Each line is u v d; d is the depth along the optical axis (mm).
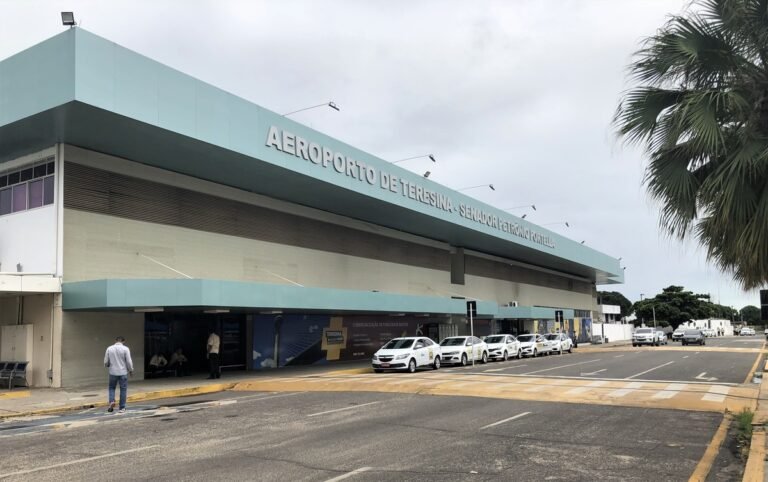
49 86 18297
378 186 31250
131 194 23641
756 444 9172
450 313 38125
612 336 84688
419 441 9891
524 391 16828
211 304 20781
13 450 9672
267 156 24297
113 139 21172
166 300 20156
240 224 28594
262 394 18406
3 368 21062
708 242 10508
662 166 10594
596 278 79312
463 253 49219
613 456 8703
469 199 41000
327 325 33594
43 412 15148
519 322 58469
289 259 31375
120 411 14695
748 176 9500
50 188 21469
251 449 9359
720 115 9938
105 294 19672
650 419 12039
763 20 9516
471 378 21453
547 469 7926
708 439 9977
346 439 10125
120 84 18922
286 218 31516
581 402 14586
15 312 21844
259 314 29219
